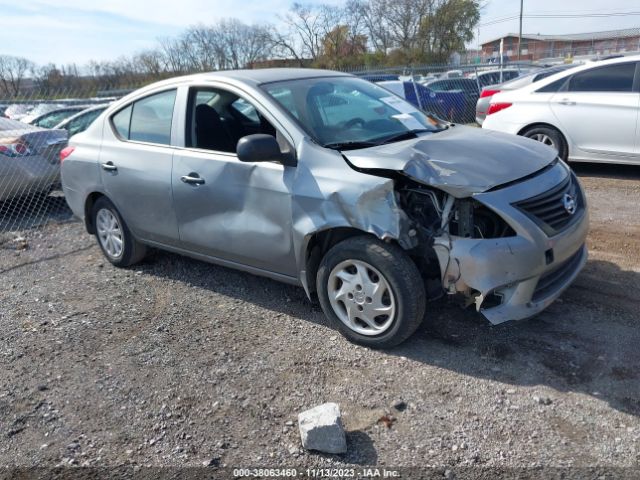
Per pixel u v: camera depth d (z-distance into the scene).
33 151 7.77
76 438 3.03
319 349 3.72
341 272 3.66
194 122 4.39
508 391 3.16
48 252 6.22
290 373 3.48
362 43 43.03
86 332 4.19
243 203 4.00
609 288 4.29
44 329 4.28
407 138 4.04
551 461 2.64
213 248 4.34
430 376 3.35
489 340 3.68
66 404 3.33
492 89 10.03
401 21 42.72
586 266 4.73
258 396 3.27
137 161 4.73
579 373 3.28
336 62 40.31
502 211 3.25
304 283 3.87
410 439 2.85
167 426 3.07
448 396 3.16
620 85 7.40
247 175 3.95
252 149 3.53
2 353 3.95
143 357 3.78
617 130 7.35
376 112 4.34
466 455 2.71
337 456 2.76
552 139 7.89
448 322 3.93
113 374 3.60
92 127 5.34
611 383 3.17
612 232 5.57
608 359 3.39
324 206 3.55
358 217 3.41
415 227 3.38
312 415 2.85
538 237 3.31
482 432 2.86
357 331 3.68
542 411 2.98
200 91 4.40
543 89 8.04
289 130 3.83
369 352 3.64
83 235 6.79
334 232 3.76
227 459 2.80
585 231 3.73
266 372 3.50
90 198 5.39
